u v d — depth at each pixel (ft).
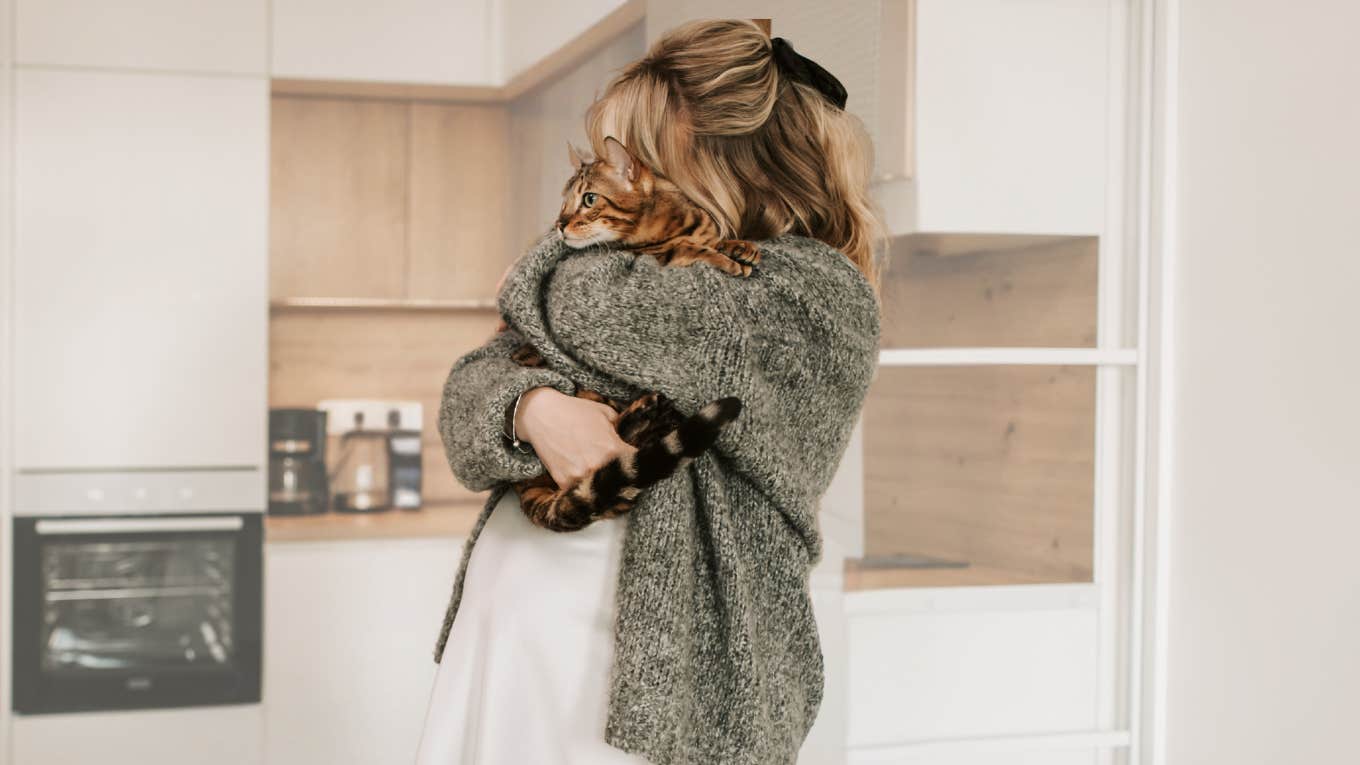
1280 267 5.82
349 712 10.39
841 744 6.60
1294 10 5.72
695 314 3.02
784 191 3.57
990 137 6.88
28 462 10.00
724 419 2.78
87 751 9.93
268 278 11.47
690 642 3.09
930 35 6.78
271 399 12.51
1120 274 7.00
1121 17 7.00
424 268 12.63
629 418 3.11
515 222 12.26
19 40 9.97
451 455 3.31
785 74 3.68
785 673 3.24
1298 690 5.67
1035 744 6.91
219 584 10.27
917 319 6.95
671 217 3.43
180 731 10.10
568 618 3.14
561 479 3.09
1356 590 5.32
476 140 12.67
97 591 10.04
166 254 10.27
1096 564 7.03
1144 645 6.80
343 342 12.69
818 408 3.24
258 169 10.48
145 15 10.23
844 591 6.73
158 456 10.23
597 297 3.08
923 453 6.93
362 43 10.93
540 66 10.05
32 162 10.00
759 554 3.22
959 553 7.00
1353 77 5.37
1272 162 5.88
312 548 10.36
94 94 10.12
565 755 3.09
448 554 10.62
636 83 3.69
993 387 6.99
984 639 6.91
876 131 6.58
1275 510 5.84
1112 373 6.95
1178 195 6.59
